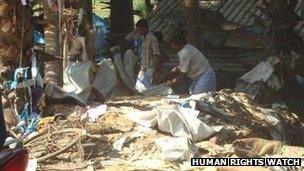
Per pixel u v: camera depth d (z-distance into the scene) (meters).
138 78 10.16
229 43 14.16
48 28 8.14
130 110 7.09
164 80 9.72
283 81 10.98
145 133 6.26
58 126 6.36
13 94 6.70
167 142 5.89
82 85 7.98
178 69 9.55
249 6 15.01
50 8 8.08
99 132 6.26
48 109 7.15
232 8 14.96
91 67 8.17
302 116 10.86
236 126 6.97
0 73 6.76
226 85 13.94
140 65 10.73
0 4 6.66
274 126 7.72
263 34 11.90
